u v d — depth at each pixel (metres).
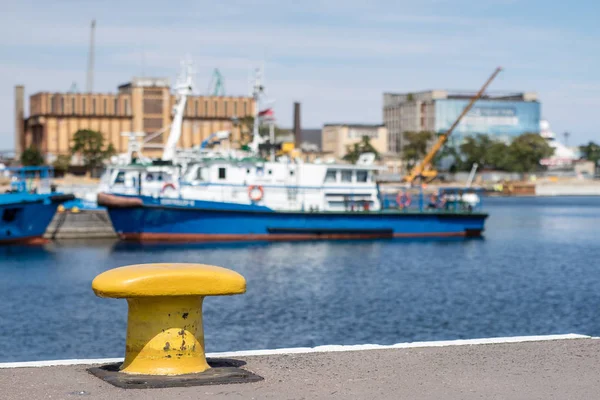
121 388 10.77
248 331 35.34
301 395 10.50
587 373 11.70
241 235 77.12
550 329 36.88
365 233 81.50
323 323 37.66
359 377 11.47
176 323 11.52
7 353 30.69
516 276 59.00
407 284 53.25
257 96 80.88
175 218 75.50
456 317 40.06
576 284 54.47
